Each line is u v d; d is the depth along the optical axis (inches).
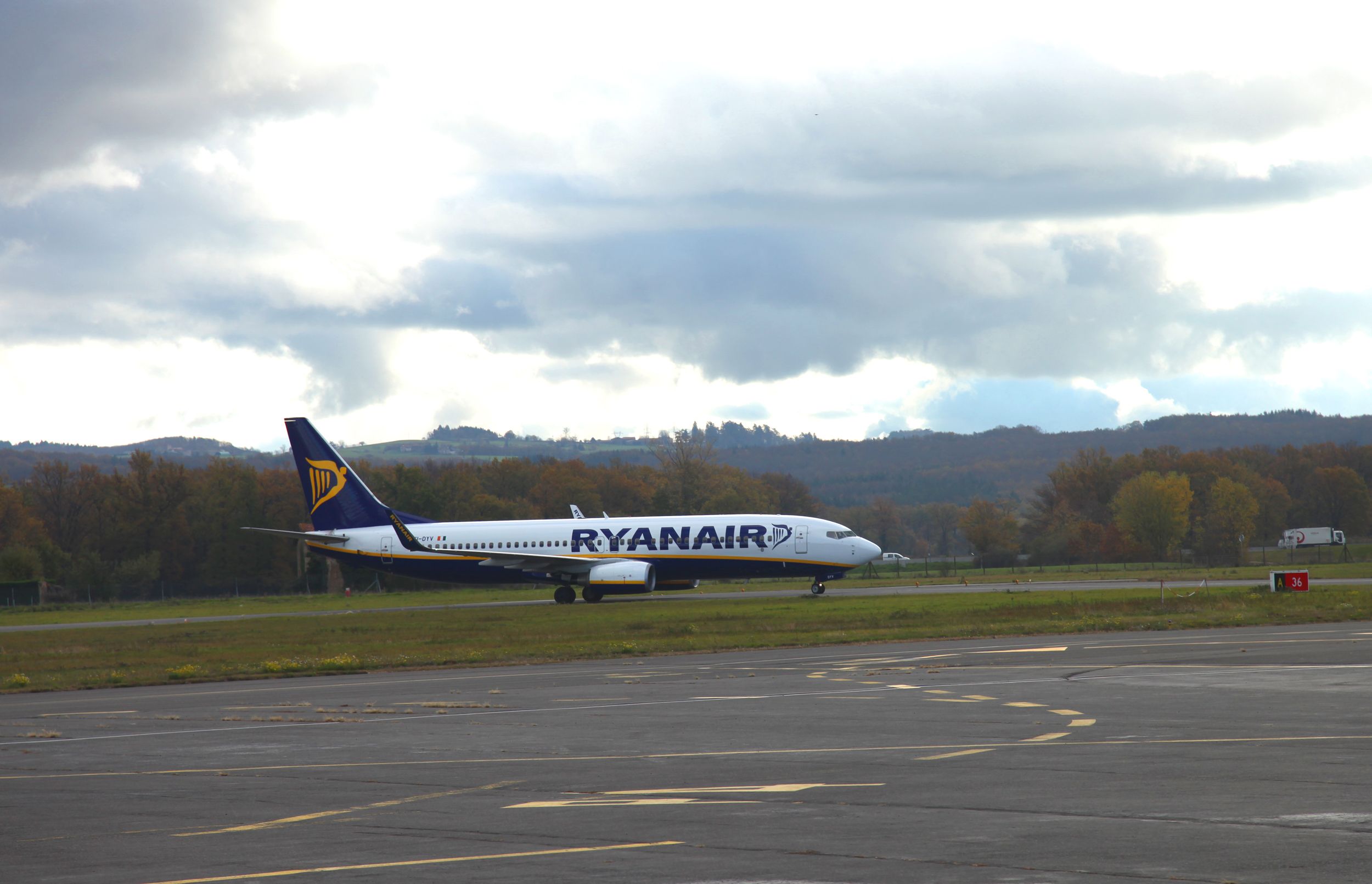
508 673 4389.8
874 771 2020.2
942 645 4965.6
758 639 5541.3
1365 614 5974.4
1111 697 2972.4
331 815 1774.1
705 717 2815.0
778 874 1352.1
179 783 2105.1
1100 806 1679.4
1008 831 1540.4
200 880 1393.9
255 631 7869.1
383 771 2171.5
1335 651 4106.8
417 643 6274.6
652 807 1765.5
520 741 2516.0
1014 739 2336.4
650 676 3996.1
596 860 1443.2
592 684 3764.8
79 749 2588.6
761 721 2711.6
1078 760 2069.4
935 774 1972.2
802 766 2091.5
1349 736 2263.8
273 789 2017.7
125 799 1951.3
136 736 2790.4
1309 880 1273.4
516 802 1838.1
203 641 7111.2
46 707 3661.4
